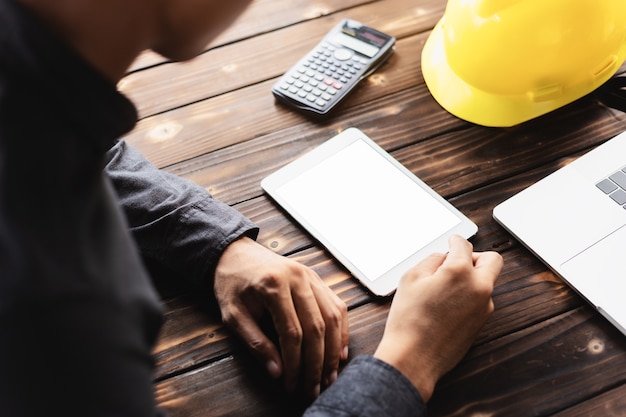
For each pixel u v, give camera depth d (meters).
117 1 0.42
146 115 0.91
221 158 0.86
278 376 0.67
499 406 0.65
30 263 0.39
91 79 0.43
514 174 0.82
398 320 0.65
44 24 0.41
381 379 0.60
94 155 0.45
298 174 0.83
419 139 0.86
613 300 0.69
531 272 0.74
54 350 0.40
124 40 0.45
